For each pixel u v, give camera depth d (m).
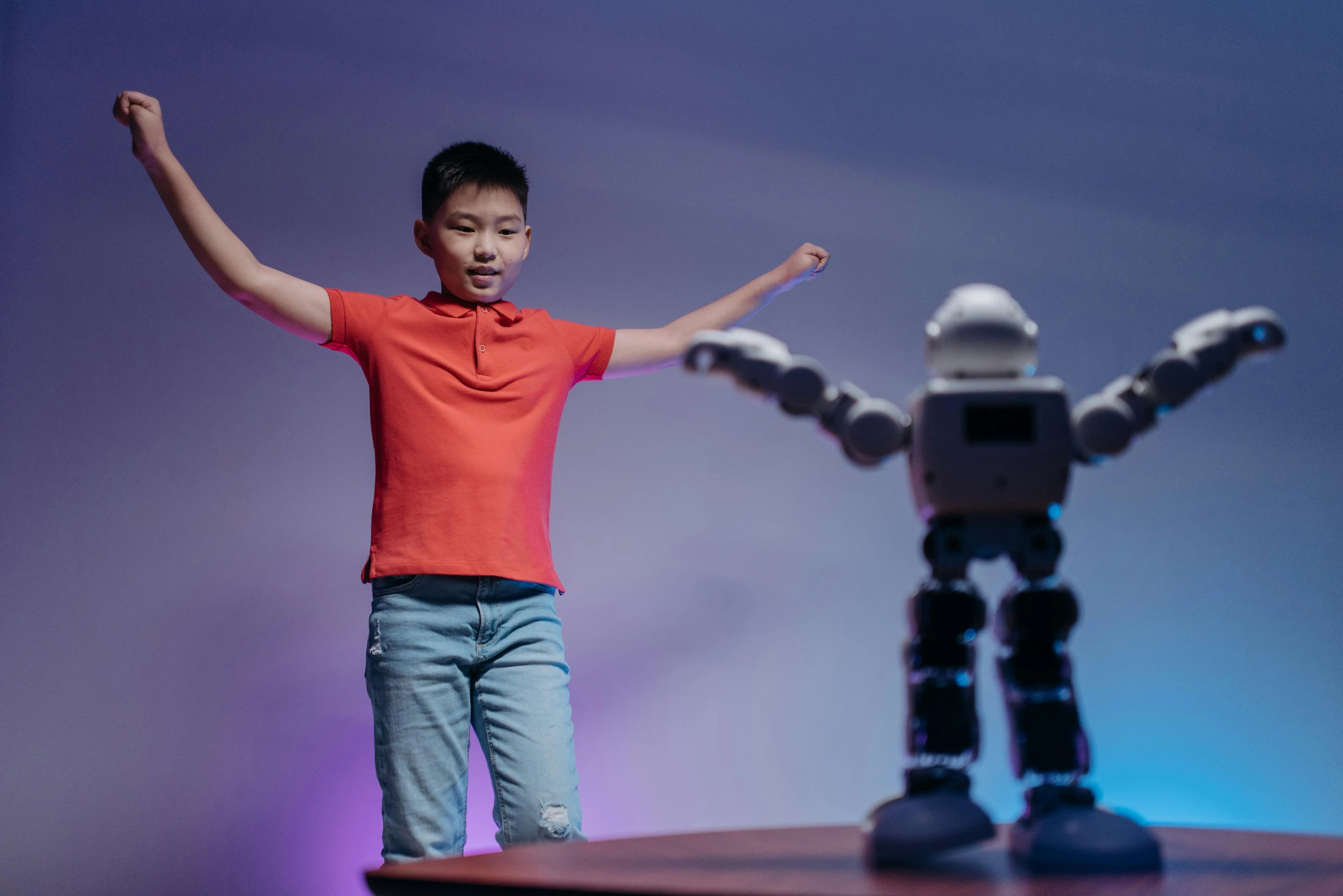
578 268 2.25
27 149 2.16
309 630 2.13
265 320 2.19
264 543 2.14
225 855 2.05
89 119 2.18
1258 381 2.31
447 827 1.58
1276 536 2.28
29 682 2.05
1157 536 2.27
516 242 1.79
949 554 1.02
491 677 1.64
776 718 2.20
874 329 2.29
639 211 2.28
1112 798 2.21
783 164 2.30
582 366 1.84
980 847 1.00
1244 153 2.36
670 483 2.24
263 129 2.21
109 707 2.06
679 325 1.92
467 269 1.75
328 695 2.12
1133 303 2.32
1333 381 2.32
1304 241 2.34
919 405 1.01
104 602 2.09
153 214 2.19
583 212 2.26
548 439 1.74
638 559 2.21
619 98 2.29
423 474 1.64
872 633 2.23
